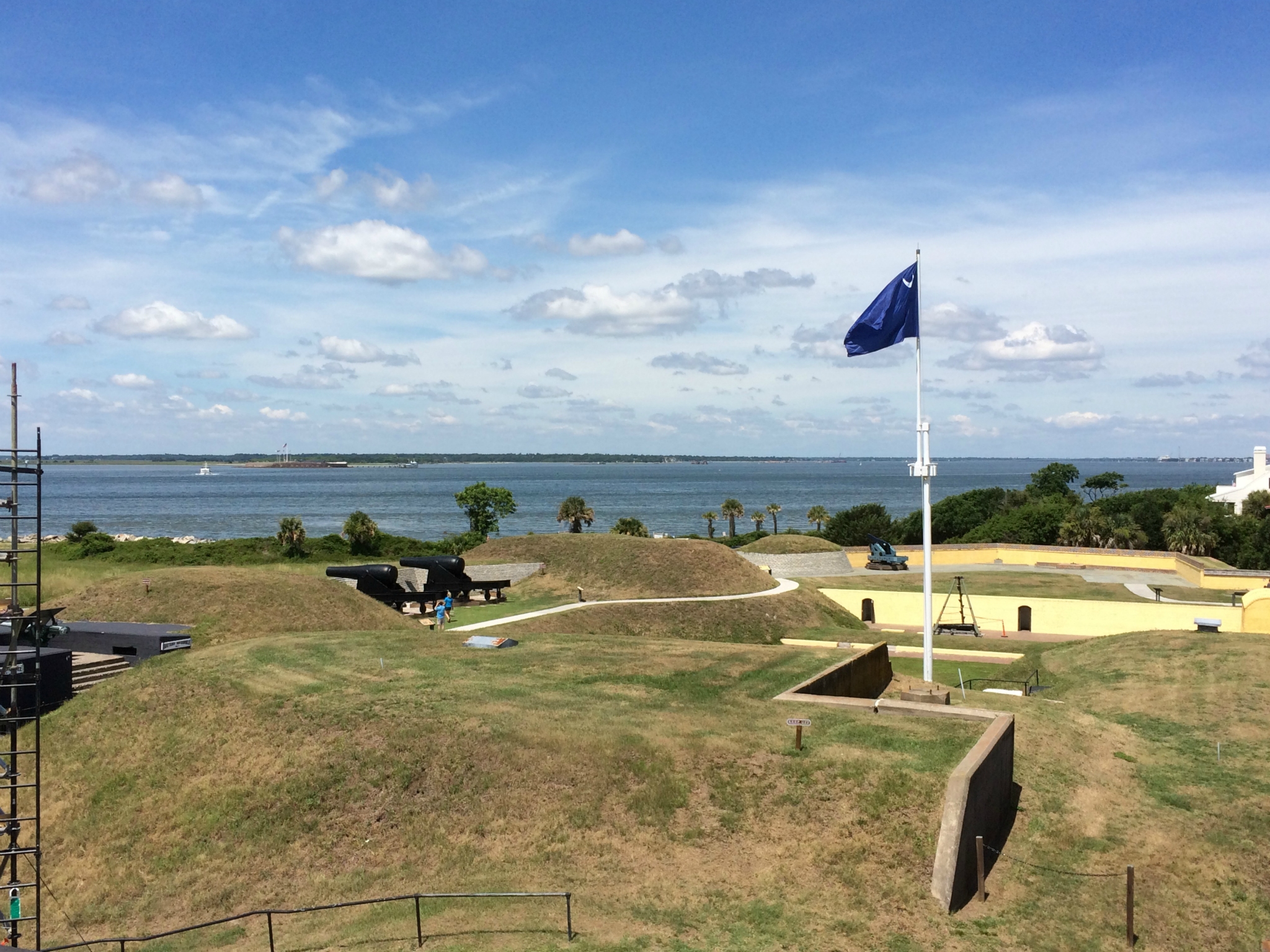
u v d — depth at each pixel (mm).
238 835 18172
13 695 13633
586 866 16094
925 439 27797
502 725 20422
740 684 24641
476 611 42250
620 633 39688
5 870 18031
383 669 25359
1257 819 18734
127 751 21641
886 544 62969
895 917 14242
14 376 12930
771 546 61250
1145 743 23625
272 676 24594
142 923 16109
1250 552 75750
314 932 14922
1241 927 15000
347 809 18469
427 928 14320
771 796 17422
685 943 13492
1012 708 24312
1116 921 14719
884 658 29328
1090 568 63719
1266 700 27047
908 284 27609
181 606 33344
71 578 45188
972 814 15648
